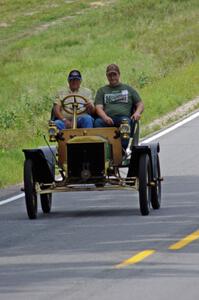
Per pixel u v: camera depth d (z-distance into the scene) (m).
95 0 173.25
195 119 68.00
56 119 34.81
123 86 35.00
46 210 34.81
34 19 160.88
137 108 34.69
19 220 32.88
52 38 138.75
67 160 33.66
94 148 33.47
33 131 65.12
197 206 34.78
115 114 34.78
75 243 27.22
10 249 26.69
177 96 78.94
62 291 20.70
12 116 73.06
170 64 106.50
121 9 155.62
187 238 27.30
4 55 127.38
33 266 23.88
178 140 57.78
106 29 140.88
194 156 51.12
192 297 19.89
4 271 23.39
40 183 33.84
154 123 67.12
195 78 90.31
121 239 27.58
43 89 95.00
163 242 26.75
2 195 40.78
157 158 35.19
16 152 53.94
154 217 32.19
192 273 22.31
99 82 90.94
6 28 155.12
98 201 37.44
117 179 33.53
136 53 116.62
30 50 130.38
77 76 34.75
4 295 20.55
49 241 27.84
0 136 62.62
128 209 34.72
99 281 21.62
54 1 177.12
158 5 154.62
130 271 22.66
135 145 33.44
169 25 136.50
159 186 34.84
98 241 27.41
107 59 115.50
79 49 126.12
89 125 34.09
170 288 20.77
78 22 149.88
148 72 98.56
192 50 115.00
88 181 33.66
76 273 22.67
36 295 20.41
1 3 179.00
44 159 33.06
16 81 103.00
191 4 153.25
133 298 19.84
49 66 114.38
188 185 41.09
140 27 137.75
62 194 40.16
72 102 34.53
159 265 23.31
